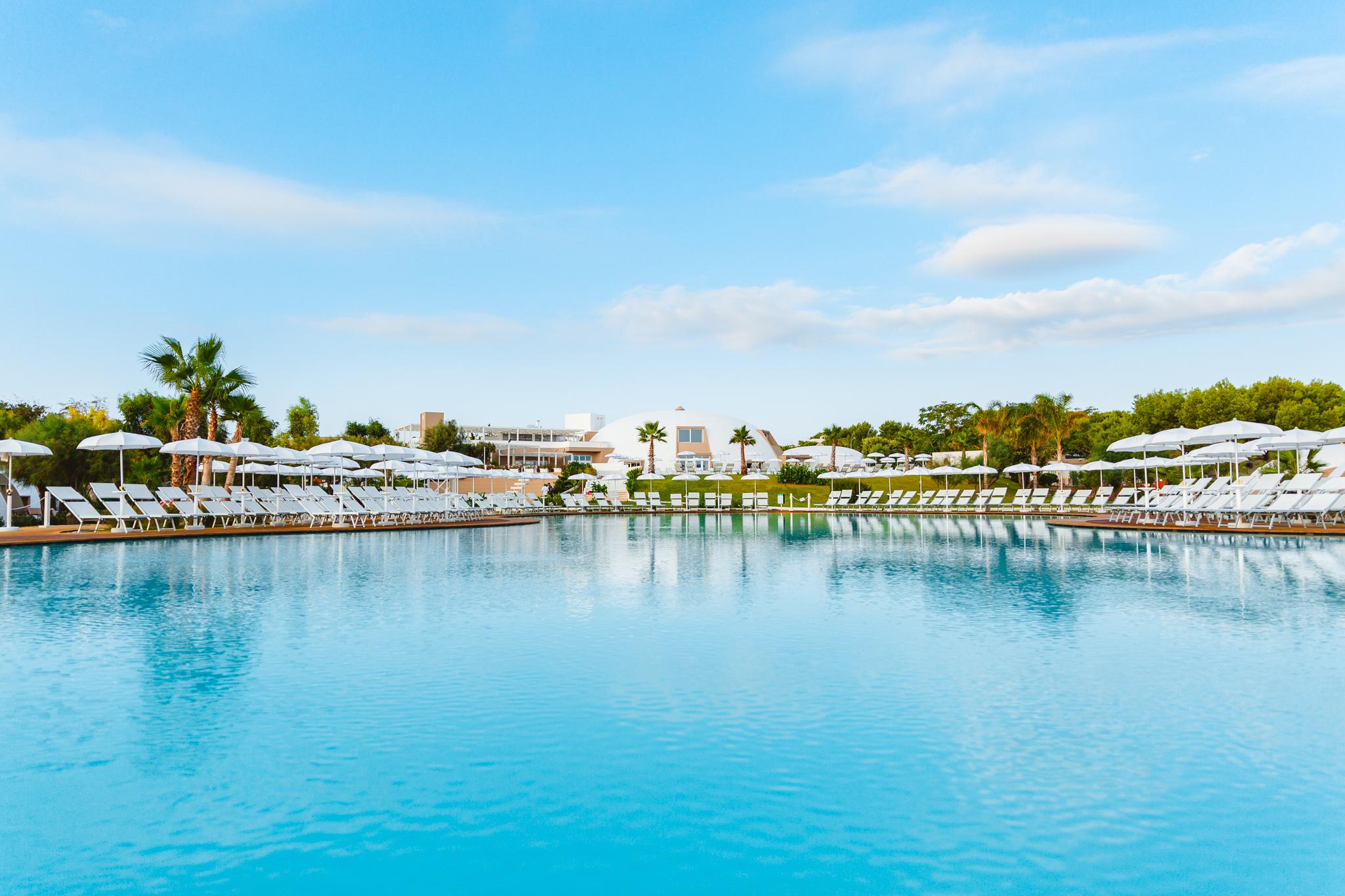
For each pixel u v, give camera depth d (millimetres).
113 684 6371
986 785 4398
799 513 47469
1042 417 57938
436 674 6699
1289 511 22500
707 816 4039
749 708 5762
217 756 4828
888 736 5164
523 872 3502
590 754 4867
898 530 28672
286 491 27922
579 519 39656
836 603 10555
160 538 20969
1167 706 5746
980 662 7086
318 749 4945
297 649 7645
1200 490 27953
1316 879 3439
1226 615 9398
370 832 3865
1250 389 52344
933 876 3471
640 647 7730
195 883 3410
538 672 6762
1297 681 6391
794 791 4336
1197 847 3717
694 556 17656
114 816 4027
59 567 14680
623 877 3467
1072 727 5320
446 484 44938
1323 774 4520
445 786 4391
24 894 3314
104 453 29516
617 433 97188
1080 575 13555
